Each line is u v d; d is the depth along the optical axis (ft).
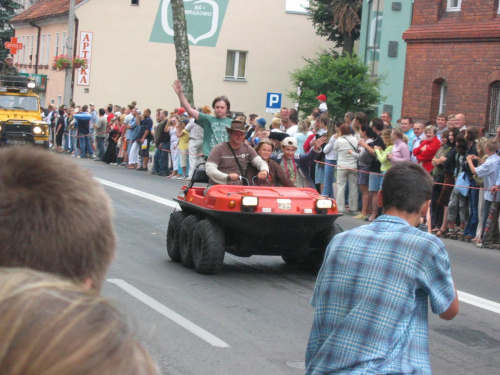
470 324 24.97
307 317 24.47
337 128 52.90
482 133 66.28
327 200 29.55
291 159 36.99
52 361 3.48
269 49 142.20
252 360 19.58
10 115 84.28
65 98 114.83
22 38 183.21
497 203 41.32
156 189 61.72
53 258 4.47
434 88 76.95
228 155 31.27
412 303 10.17
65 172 4.62
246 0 140.56
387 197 11.10
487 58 70.79
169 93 138.62
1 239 4.39
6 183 4.47
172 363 18.94
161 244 37.17
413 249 10.34
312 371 10.28
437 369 19.74
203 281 29.04
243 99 142.10
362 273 10.32
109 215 4.78
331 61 96.63
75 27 136.36
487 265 36.42
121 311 3.76
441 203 45.03
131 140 83.46
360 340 10.01
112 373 3.57
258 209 28.84
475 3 72.28
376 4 99.40
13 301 3.57
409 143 53.36
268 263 33.99
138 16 136.67
